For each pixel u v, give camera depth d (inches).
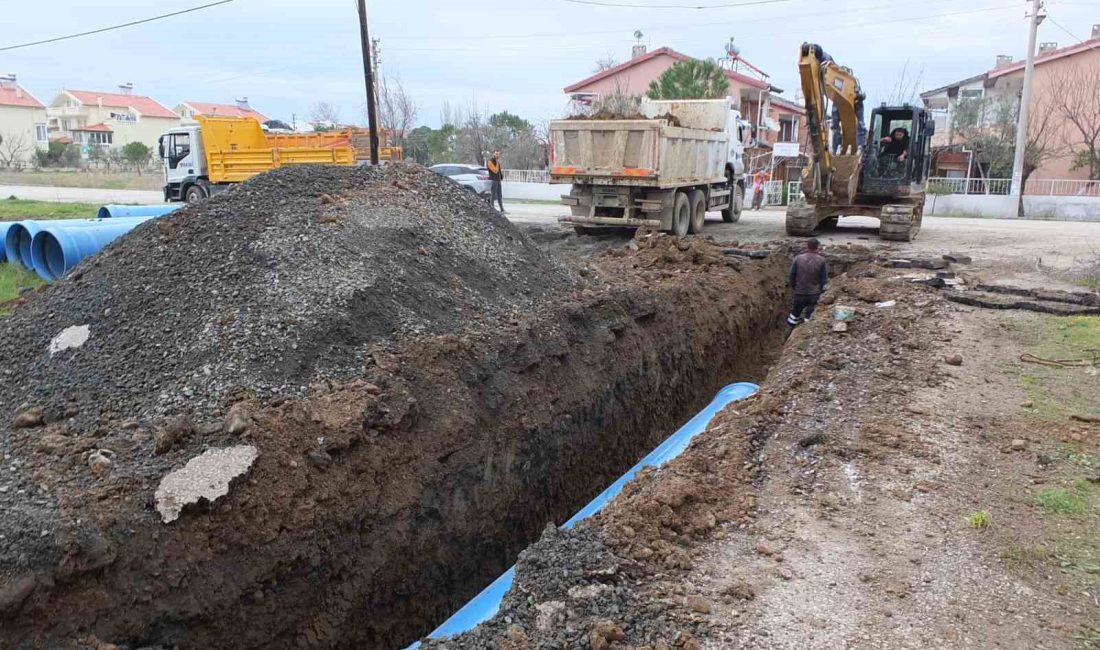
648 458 226.5
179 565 140.3
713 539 159.6
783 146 1059.9
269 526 152.6
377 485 173.3
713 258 421.1
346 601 163.3
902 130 542.6
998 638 128.2
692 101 649.6
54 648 124.6
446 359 208.5
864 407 229.6
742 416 222.1
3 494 145.1
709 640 126.3
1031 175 1235.2
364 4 741.3
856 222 710.5
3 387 193.9
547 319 256.1
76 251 401.1
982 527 163.6
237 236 237.3
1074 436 208.2
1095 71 1220.5
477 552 198.4
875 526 164.7
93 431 169.3
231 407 174.1
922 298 352.2
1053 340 292.5
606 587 137.7
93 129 2471.7
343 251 233.1
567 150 521.7
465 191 321.7
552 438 227.9
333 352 197.0
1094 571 147.5
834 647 125.0
